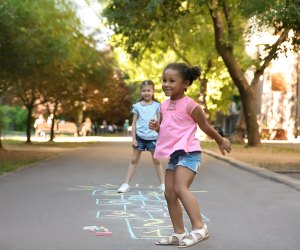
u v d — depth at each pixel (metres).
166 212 7.37
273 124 44.12
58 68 22.48
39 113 39.50
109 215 7.13
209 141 32.59
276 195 9.16
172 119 5.36
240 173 13.04
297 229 6.36
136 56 22.28
